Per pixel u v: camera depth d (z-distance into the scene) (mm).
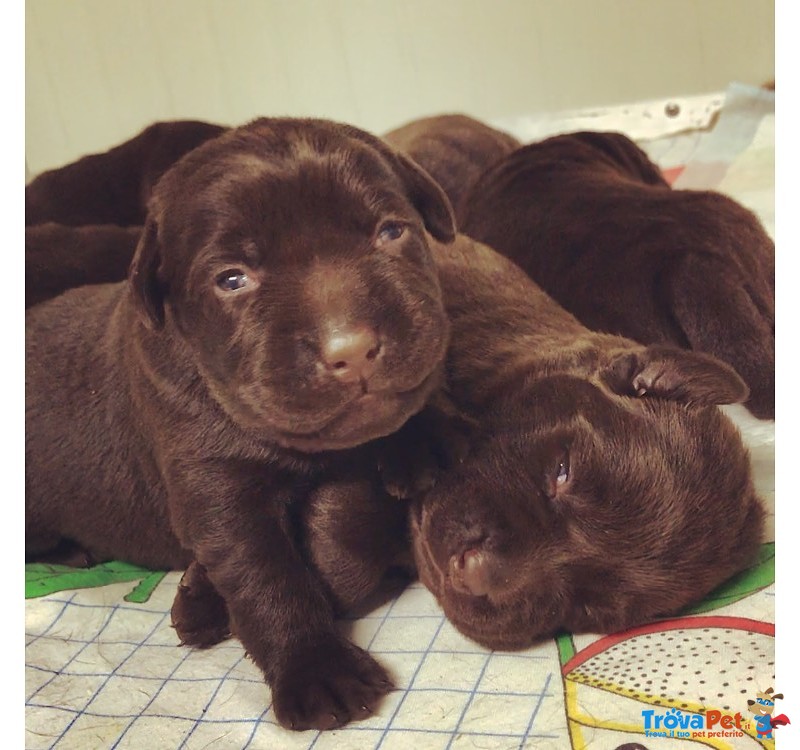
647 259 323
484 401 254
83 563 312
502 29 557
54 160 540
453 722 209
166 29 533
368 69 557
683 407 239
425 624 250
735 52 553
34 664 250
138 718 226
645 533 222
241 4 536
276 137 227
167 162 414
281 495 248
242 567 239
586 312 326
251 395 212
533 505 226
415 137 469
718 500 228
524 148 414
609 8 552
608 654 224
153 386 250
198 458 242
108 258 351
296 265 209
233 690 232
